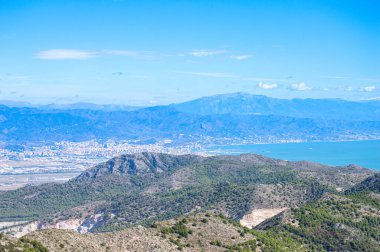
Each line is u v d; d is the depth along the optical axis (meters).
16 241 106.00
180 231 147.62
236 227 161.75
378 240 176.12
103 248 122.62
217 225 158.62
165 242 136.75
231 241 149.25
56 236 117.75
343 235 176.00
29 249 104.19
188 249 137.62
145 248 129.00
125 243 129.25
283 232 177.25
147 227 147.25
